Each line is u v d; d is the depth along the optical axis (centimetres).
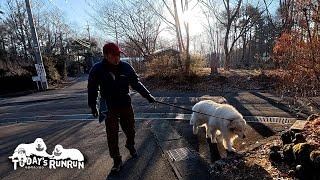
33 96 1822
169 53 1975
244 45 4191
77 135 803
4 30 4534
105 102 504
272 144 602
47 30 5034
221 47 4428
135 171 540
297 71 655
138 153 629
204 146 673
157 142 698
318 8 567
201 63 1802
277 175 464
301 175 443
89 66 5650
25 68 2486
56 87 2375
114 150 525
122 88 504
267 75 1598
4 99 1805
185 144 678
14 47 4619
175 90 1608
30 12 2123
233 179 483
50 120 1037
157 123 888
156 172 534
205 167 543
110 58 489
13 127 962
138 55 2547
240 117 614
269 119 906
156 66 1853
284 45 683
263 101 1190
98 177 524
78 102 1397
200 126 773
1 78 2258
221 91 1503
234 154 596
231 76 1725
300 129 576
